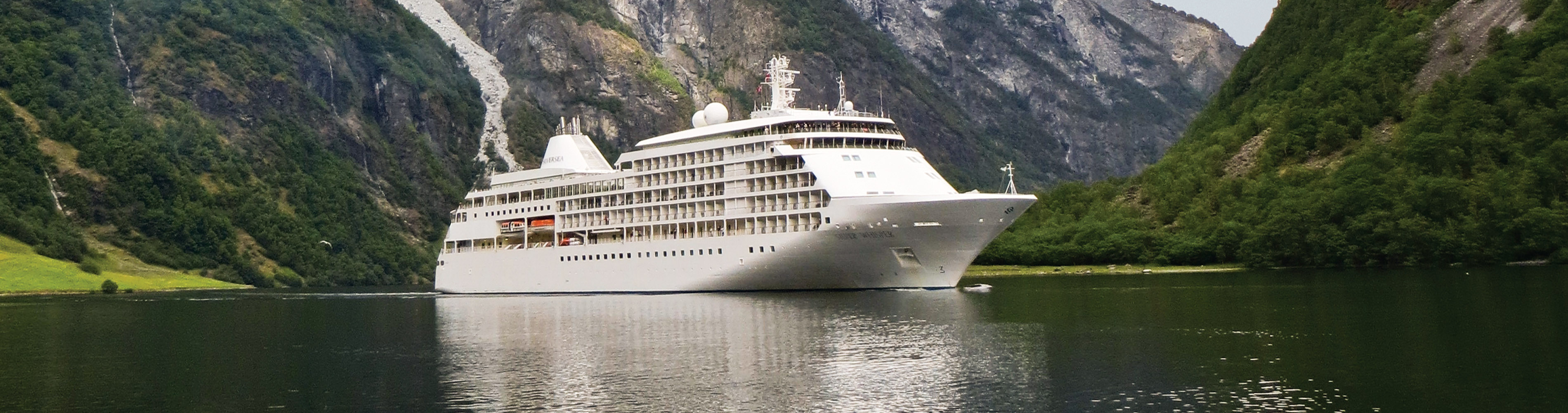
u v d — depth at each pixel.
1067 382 75.44
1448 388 68.75
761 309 119.44
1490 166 198.88
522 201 166.38
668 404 71.94
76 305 176.62
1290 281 157.00
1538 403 64.12
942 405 70.19
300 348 101.56
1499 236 176.12
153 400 76.25
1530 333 86.69
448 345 100.12
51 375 87.38
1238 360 81.19
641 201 149.38
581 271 156.50
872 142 135.38
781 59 147.12
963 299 125.56
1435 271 168.00
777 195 134.62
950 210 126.44
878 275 133.25
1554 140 198.88
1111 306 122.12
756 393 74.50
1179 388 72.38
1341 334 91.50
